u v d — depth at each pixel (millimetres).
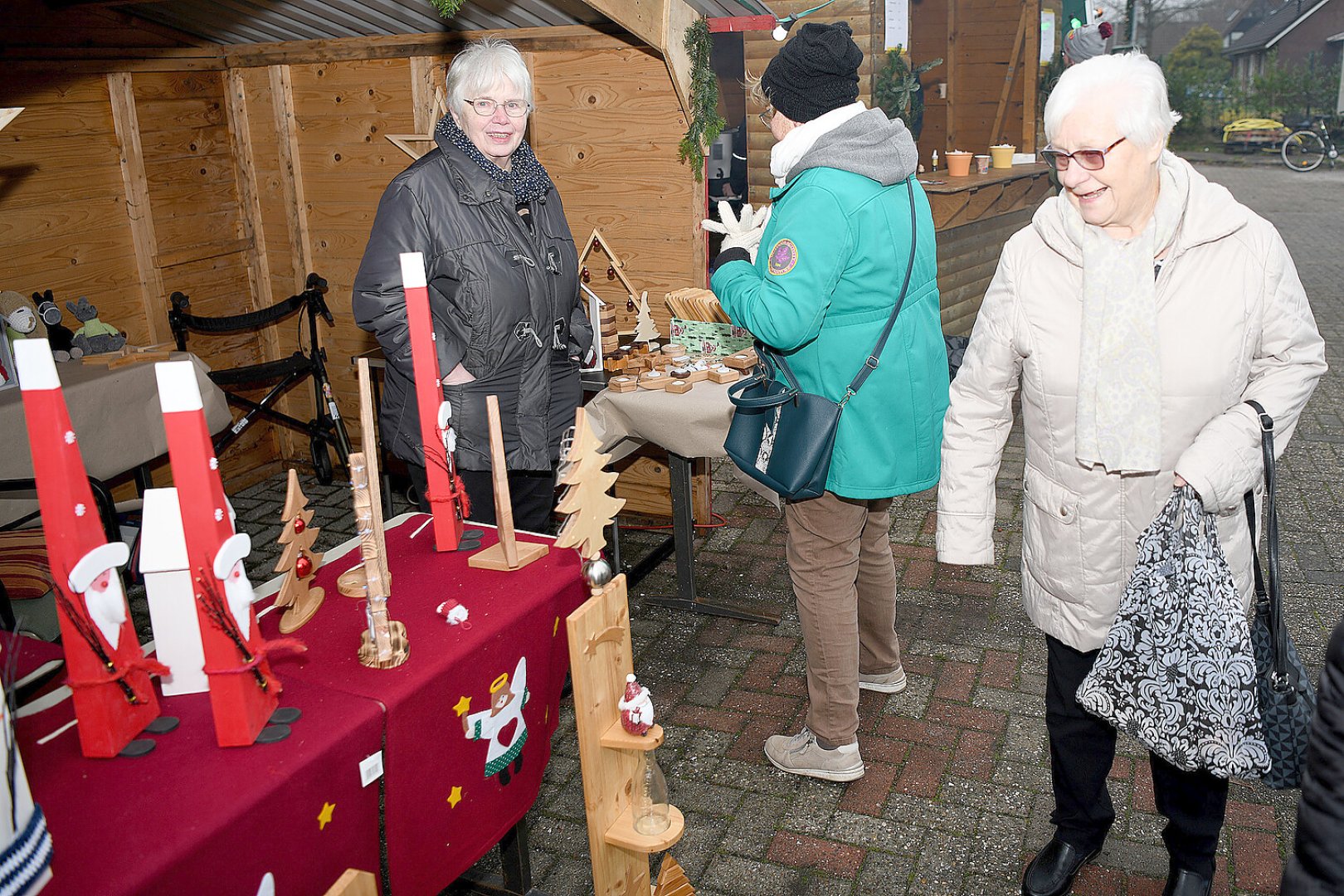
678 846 2719
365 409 1833
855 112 2494
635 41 4160
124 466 3947
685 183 4250
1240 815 2744
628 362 3852
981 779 2943
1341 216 13992
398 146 4312
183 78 4906
